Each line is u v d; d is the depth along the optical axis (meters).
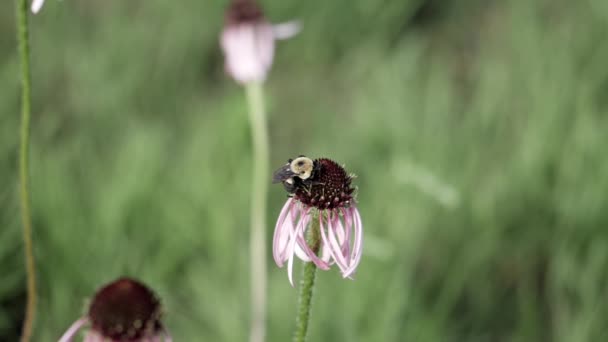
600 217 0.96
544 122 1.10
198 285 0.93
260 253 0.88
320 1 1.41
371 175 1.08
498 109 1.16
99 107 1.21
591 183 0.99
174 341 0.91
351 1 1.41
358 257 0.68
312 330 0.89
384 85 1.23
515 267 1.00
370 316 0.89
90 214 0.97
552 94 1.14
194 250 0.99
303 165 0.68
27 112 0.70
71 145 1.09
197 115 1.21
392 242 0.94
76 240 0.92
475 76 1.34
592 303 0.90
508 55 1.35
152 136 1.11
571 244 0.96
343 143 1.16
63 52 1.31
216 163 1.08
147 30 1.39
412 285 0.93
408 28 1.47
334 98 1.34
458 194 0.94
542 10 1.43
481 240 0.97
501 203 1.02
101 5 1.45
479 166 1.07
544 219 1.01
